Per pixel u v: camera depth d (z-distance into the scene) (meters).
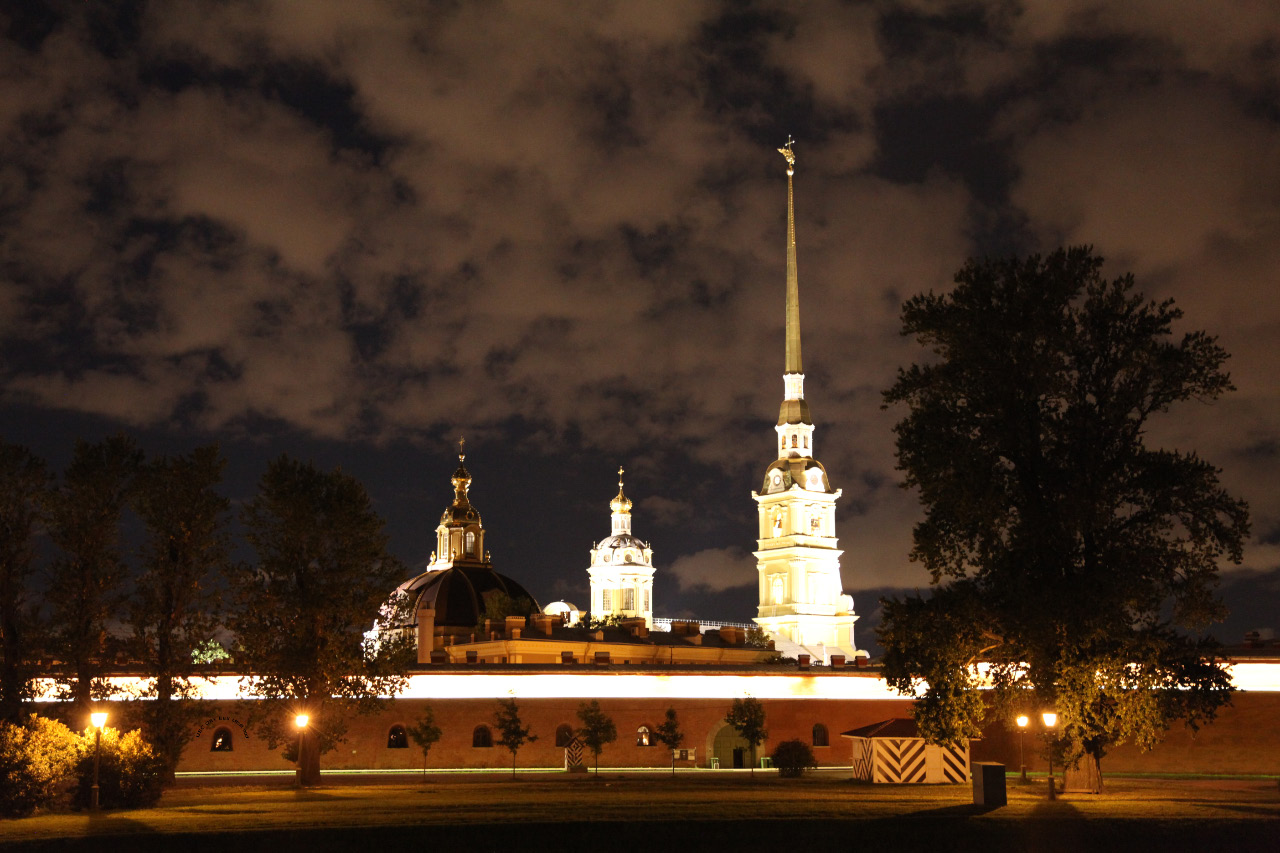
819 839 33.72
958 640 47.28
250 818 37.91
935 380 49.81
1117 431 48.03
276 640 62.75
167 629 61.94
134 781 44.75
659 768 80.44
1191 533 46.84
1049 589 44.97
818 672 86.19
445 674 78.50
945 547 48.78
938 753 58.31
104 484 61.31
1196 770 70.56
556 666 81.50
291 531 63.06
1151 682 46.31
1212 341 47.06
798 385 195.50
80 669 60.16
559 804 41.47
